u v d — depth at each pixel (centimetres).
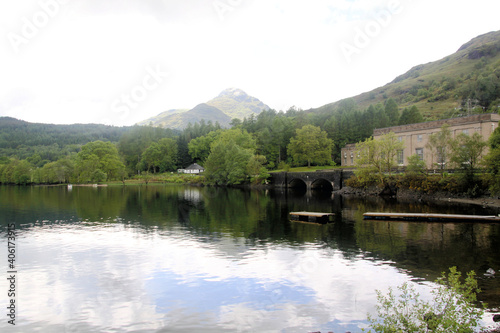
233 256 2455
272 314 1570
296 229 3412
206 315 1570
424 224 3575
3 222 3925
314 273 2083
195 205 5634
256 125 16375
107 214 4578
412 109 12875
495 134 5088
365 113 13275
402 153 8531
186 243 2844
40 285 1939
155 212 4762
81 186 12306
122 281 1989
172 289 1869
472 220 3709
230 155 11262
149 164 16838
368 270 2134
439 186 5972
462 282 1916
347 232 3228
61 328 1466
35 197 7425
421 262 2278
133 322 1513
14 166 14700
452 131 7394
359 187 7438
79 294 1814
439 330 1112
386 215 3981
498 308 1562
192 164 17338
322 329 1430
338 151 13175
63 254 2539
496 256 2386
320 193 8244
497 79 18212
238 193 8394
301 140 12181
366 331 1402
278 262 2308
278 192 8675
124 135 18262
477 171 5631
